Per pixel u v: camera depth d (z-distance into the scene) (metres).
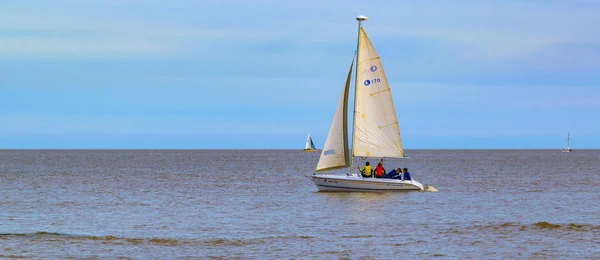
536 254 106.44
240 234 126.19
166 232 128.75
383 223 140.38
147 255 105.25
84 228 133.62
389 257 104.38
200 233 127.50
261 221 144.25
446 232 127.19
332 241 117.44
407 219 146.75
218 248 110.94
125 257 103.75
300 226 136.62
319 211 160.62
